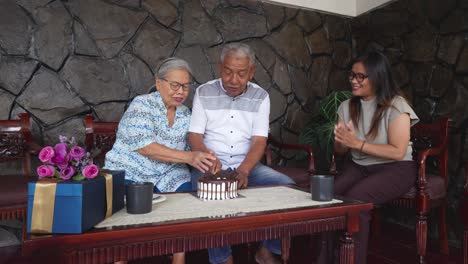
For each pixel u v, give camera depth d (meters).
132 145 1.59
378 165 1.96
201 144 1.92
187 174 1.79
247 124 2.00
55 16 2.29
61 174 0.90
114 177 1.06
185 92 1.64
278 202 1.24
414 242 2.41
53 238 0.85
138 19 2.51
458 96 2.40
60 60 2.31
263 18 2.93
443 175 2.16
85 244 0.89
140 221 0.98
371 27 3.10
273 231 1.12
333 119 2.67
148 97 1.65
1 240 2.19
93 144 2.24
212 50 2.76
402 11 2.80
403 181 1.90
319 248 1.63
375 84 1.92
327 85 3.21
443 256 2.16
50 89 2.29
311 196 1.30
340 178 2.04
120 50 2.47
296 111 3.06
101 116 2.43
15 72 2.20
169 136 1.71
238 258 2.12
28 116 2.14
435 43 2.55
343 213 1.21
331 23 3.23
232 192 1.31
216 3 2.77
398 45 2.84
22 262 1.94
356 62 1.97
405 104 1.88
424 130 2.32
